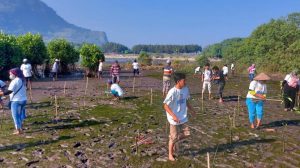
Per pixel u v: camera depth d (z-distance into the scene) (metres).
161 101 18.38
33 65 37.84
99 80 33.75
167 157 8.95
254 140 10.59
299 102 17.88
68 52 43.38
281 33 53.75
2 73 32.69
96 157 8.99
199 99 19.80
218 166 8.32
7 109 15.54
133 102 17.95
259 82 12.03
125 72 49.81
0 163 8.50
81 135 11.05
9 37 34.22
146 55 69.31
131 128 12.04
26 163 8.48
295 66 46.75
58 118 13.53
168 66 20.70
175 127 8.63
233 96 21.41
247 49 60.16
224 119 13.77
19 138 10.68
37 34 38.78
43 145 9.98
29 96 20.09
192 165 8.38
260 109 12.14
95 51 40.59
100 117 13.83
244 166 8.34
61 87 25.95
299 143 10.33
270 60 52.38
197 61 63.56
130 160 8.77
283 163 8.59
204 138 10.74
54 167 8.28
